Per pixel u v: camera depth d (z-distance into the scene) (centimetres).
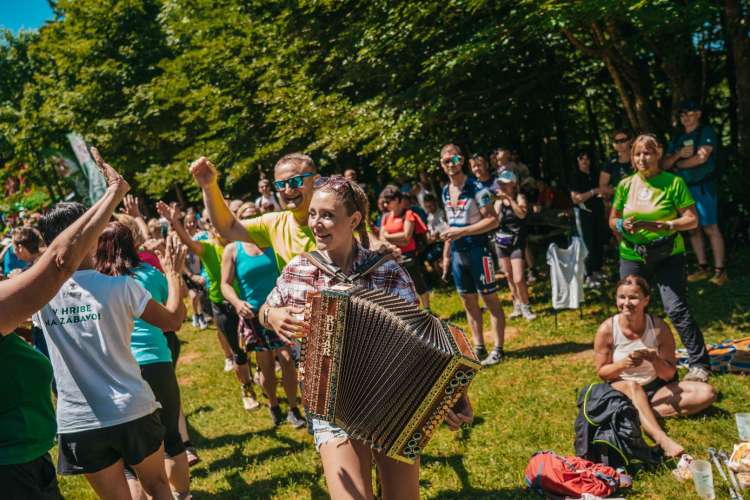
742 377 535
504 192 792
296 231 368
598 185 908
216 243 616
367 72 1153
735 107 1132
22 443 255
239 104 1493
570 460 413
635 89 1030
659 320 489
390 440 249
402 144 1112
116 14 2197
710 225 793
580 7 752
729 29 938
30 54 2581
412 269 855
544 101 1331
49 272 211
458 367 238
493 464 454
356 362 249
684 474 403
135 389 333
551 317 798
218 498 469
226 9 1569
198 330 1073
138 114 2062
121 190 238
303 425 583
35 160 1456
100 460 331
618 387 485
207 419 642
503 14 997
